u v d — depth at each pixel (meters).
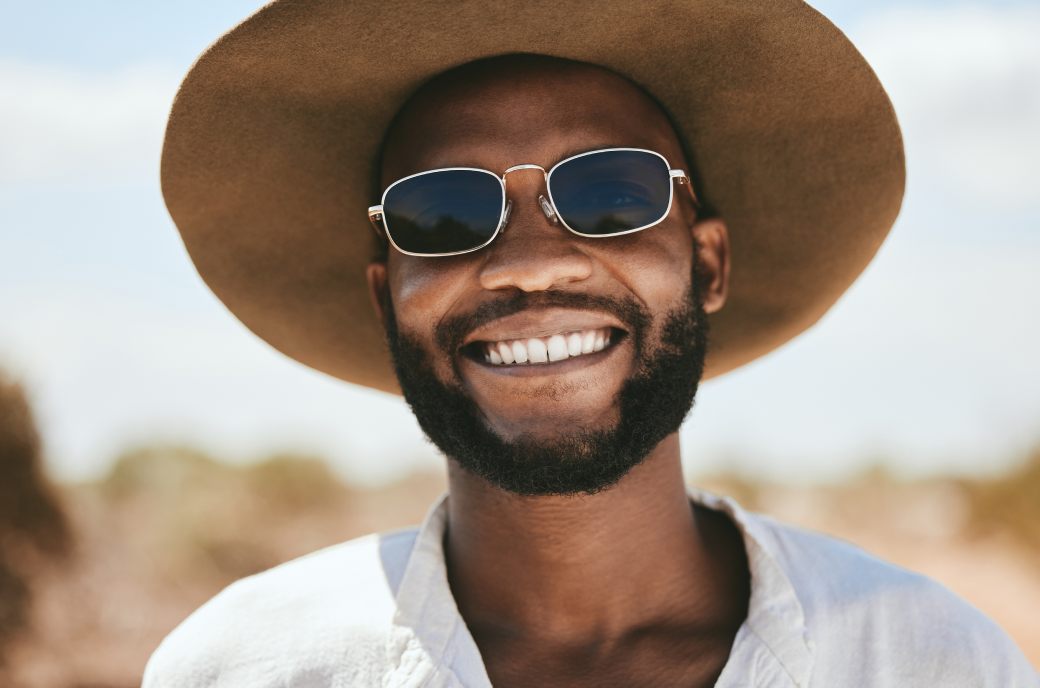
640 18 1.81
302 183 2.25
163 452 14.12
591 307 1.85
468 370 1.91
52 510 8.41
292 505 16.08
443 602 1.85
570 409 1.85
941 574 14.52
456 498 2.00
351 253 2.47
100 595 8.60
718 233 2.28
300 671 1.86
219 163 2.14
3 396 8.07
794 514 20.75
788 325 2.59
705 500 2.17
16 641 7.60
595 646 1.86
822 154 2.19
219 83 1.92
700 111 2.15
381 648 1.86
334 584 2.04
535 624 1.89
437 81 1.96
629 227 1.87
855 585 1.89
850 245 2.35
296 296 2.54
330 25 1.76
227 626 1.99
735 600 1.92
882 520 18.70
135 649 8.27
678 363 1.94
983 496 16.70
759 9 1.79
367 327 2.63
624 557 1.88
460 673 1.75
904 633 1.80
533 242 1.83
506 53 1.90
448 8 1.73
